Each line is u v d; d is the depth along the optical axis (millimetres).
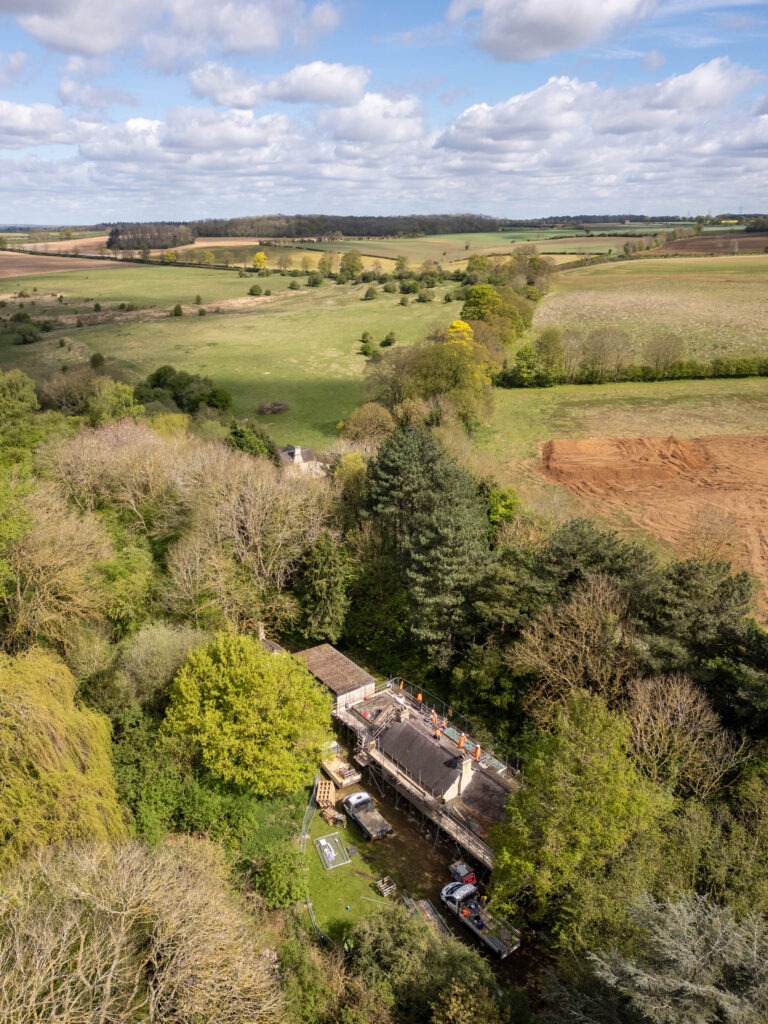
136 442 70812
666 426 105500
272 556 60188
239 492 62688
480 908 36375
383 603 60625
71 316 195750
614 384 129375
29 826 29000
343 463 74812
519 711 48906
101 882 24859
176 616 54125
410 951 29516
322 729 43781
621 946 27281
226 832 38250
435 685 55531
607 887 30094
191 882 26766
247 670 41062
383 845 41344
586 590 47625
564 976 28094
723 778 37875
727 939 22219
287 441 103188
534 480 89562
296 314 195375
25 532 46219
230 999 23234
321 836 41688
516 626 50625
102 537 55000
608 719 34594
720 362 126625
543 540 58094
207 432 91250
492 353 130625
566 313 176500
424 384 101000
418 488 64250
